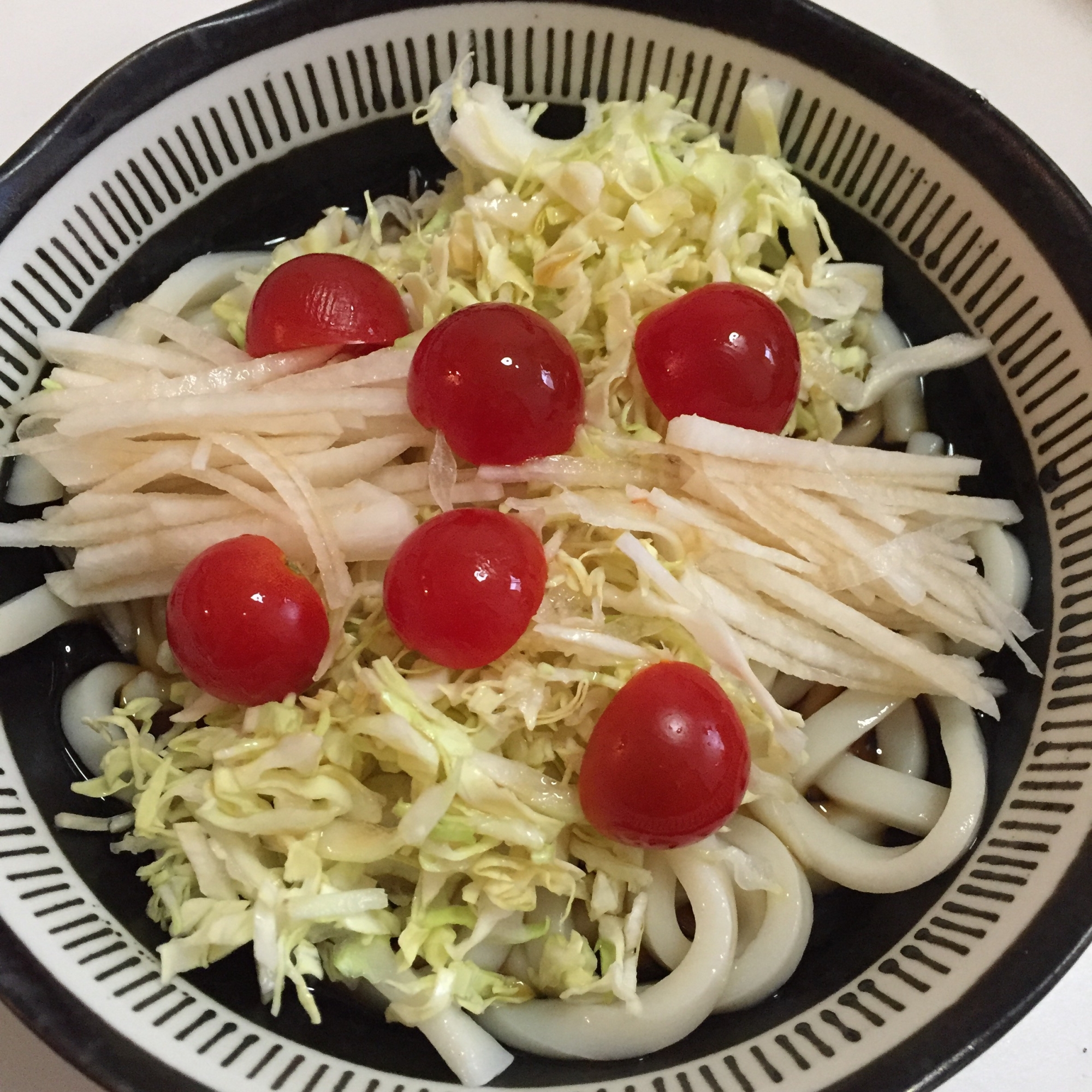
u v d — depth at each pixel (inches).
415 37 8.6
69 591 7.8
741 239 8.5
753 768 7.4
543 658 7.4
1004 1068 6.8
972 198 8.0
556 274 8.2
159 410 7.6
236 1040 6.6
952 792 7.4
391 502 7.6
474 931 7.1
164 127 8.3
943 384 8.5
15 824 7.2
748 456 7.6
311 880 7.0
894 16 9.7
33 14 9.5
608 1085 6.8
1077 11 9.8
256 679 7.1
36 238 8.0
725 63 8.5
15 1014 6.1
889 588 7.7
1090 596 7.4
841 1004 6.8
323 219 9.2
